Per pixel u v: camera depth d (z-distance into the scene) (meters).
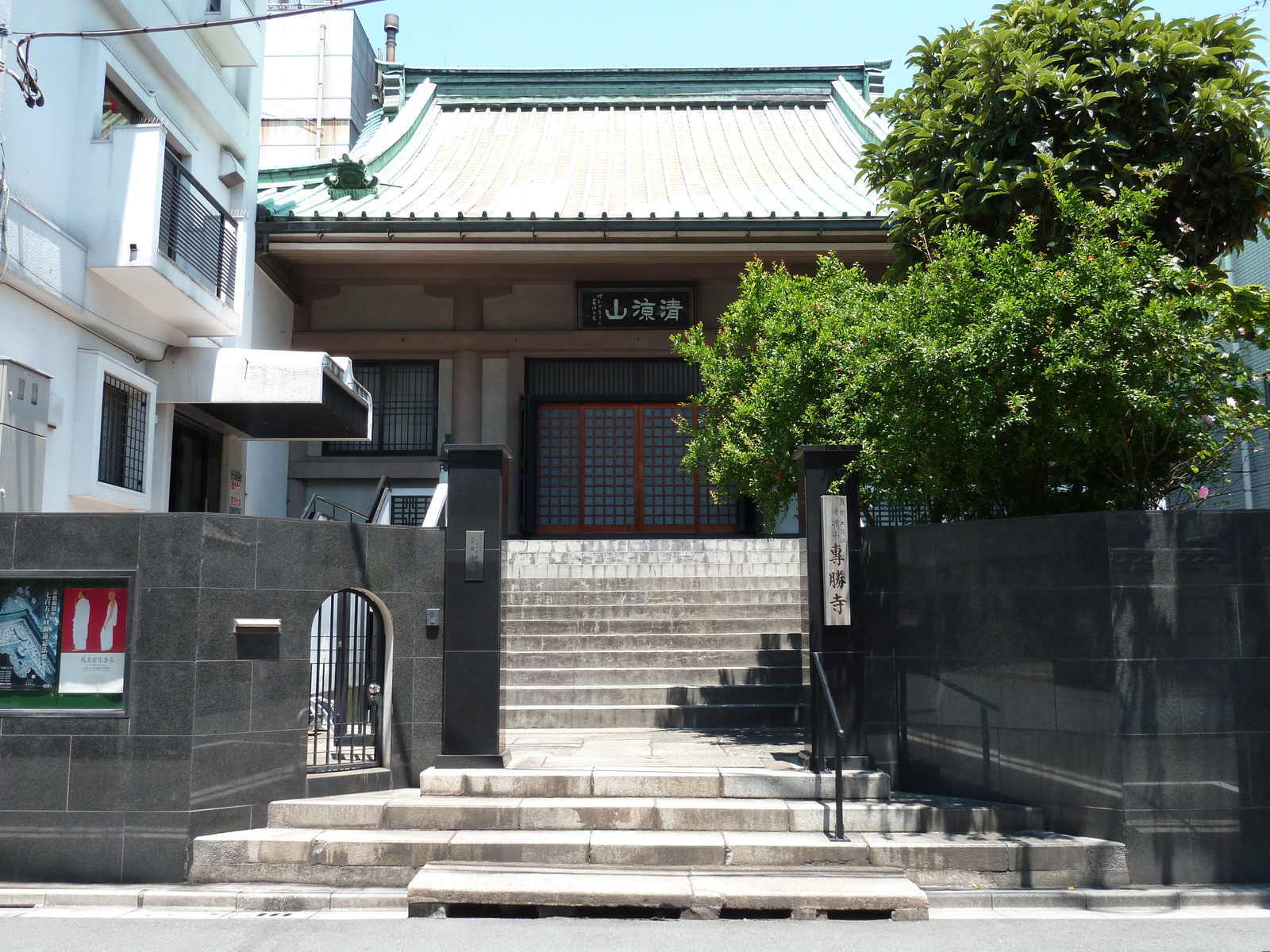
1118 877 6.02
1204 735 6.18
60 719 6.24
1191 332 6.30
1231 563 6.34
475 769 6.91
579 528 15.79
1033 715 6.59
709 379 10.72
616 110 20.50
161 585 6.37
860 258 14.55
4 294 8.18
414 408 15.62
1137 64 7.38
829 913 5.51
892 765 7.18
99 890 5.96
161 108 10.91
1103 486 7.71
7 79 8.05
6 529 6.41
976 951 4.98
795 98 20.36
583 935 5.21
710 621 10.73
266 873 6.09
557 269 15.17
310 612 6.84
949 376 6.52
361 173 14.97
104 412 9.66
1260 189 7.31
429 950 4.98
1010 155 7.77
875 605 7.33
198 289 10.17
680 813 6.41
